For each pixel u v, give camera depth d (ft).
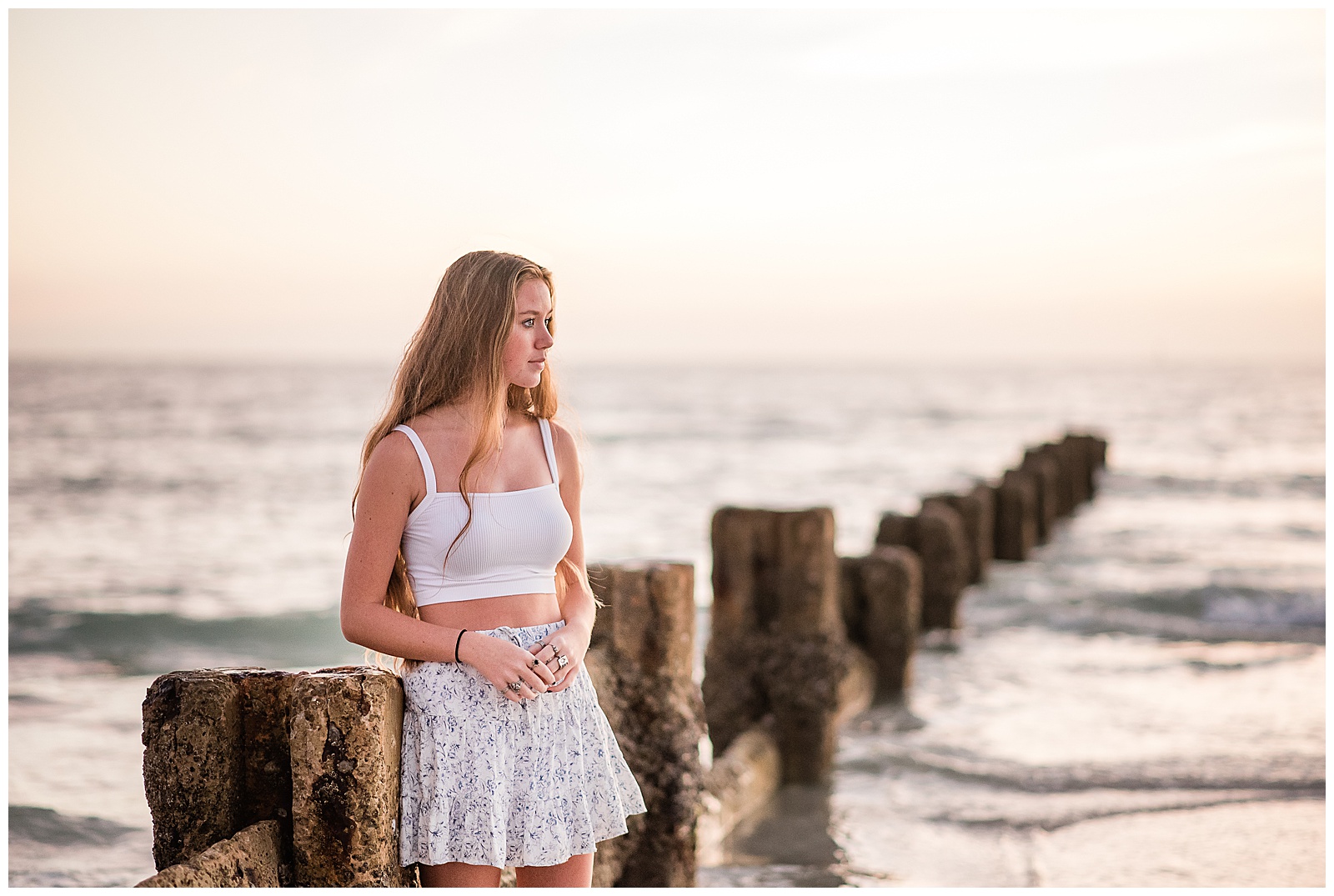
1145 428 135.64
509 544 7.72
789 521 17.90
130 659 29.30
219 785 7.25
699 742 12.39
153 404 145.59
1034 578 39.86
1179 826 15.62
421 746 7.38
